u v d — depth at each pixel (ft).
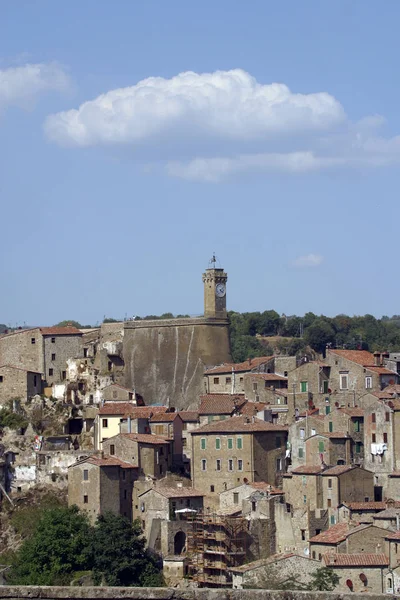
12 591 188.44
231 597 182.29
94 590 187.42
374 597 178.60
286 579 653.30
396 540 645.51
